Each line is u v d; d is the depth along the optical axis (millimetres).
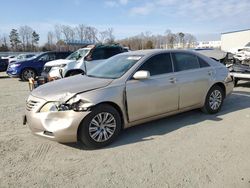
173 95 5477
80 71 11195
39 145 4691
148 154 4254
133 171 3730
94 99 4406
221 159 4023
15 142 4836
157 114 5309
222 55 16781
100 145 4531
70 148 4555
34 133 4523
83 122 4352
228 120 5926
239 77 10266
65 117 4270
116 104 4688
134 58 5352
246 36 40281
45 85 5066
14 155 4309
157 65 5383
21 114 6809
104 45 11992
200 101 6094
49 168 3877
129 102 4836
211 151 4309
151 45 65875
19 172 3777
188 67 5906
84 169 3828
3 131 5438
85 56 11328
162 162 3971
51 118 4309
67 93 4379
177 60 5730
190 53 6066
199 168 3766
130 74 4977
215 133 5121
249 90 9828
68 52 16422
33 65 15375
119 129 4766
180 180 3469
